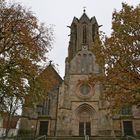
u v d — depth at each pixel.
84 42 57.97
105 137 40.03
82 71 51.75
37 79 20.62
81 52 54.72
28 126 45.59
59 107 45.75
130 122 45.12
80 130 45.72
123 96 17.91
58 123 44.16
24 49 19.80
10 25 19.48
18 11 20.47
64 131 43.66
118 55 18.11
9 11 20.08
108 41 18.89
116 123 45.19
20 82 19.86
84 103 47.50
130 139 38.97
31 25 20.83
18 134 43.53
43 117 46.94
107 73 18.61
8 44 19.45
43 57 21.47
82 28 60.06
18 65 19.36
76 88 49.28
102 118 44.44
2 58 19.08
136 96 17.03
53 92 49.81
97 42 19.70
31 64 19.94
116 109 18.50
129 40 17.94
